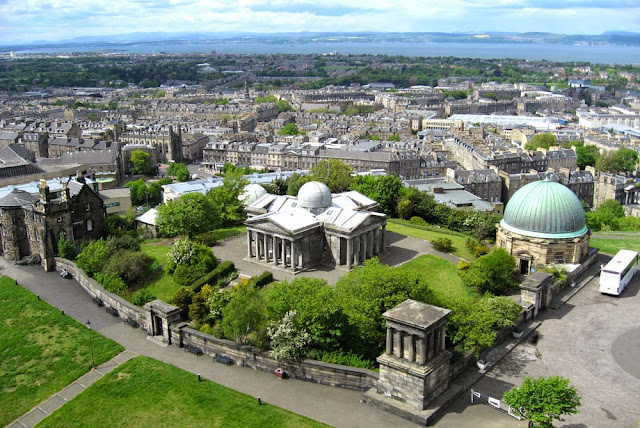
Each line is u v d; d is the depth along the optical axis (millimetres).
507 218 165875
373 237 173250
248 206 190625
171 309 129000
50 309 147000
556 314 138250
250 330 120812
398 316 99812
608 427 96125
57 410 107438
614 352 120500
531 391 91125
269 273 156500
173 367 118312
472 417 98562
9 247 180125
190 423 100125
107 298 146250
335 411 101562
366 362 110000
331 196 188500
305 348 113875
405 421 98125
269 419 99312
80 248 180250
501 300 124438
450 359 107625
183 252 161500
